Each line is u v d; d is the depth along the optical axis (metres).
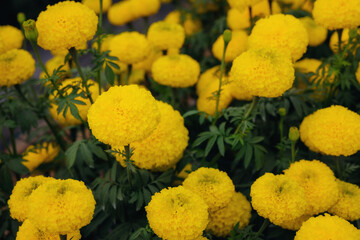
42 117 1.12
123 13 1.43
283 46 0.97
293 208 0.84
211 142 0.98
